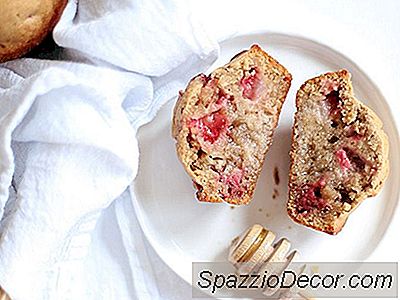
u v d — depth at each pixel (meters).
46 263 0.16
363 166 0.17
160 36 0.16
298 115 0.17
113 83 0.16
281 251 0.17
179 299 0.18
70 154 0.16
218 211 0.18
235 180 0.17
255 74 0.17
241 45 0.18
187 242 0.18
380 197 0.18
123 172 0.16
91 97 0.16
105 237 0.18
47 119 0.16
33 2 0.15
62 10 0.16
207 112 0.16
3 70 0.16
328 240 0.18
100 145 0.16
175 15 0.16
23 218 0.16
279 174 0.17
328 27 0.18
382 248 0.18
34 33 0.15
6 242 0.16
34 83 0.15
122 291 0.18
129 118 0.17
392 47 0.18
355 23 0.18
